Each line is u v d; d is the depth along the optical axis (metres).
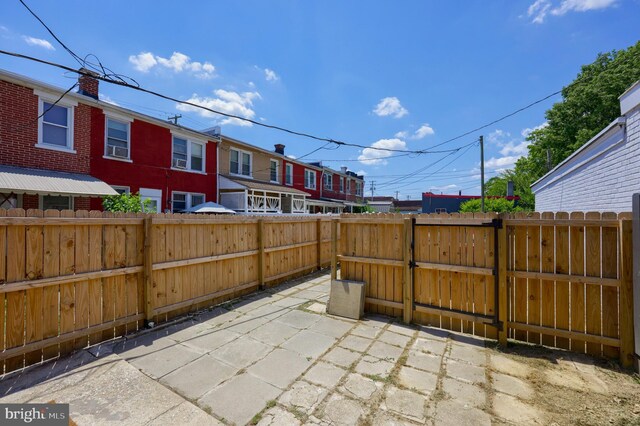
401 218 4.57
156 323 4.32
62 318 3.36
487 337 3.93
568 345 3.53
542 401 2.55
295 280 7.32
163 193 12.62
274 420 2.32
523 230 3.74
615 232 3.29
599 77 19.05
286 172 21.69
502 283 3.75
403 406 2.49
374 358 3.36
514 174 33.78
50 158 9.05
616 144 5.43
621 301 3.18
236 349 3.59
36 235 3.17
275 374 3.02
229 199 15.47
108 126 10.76
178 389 2.75
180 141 13.57
